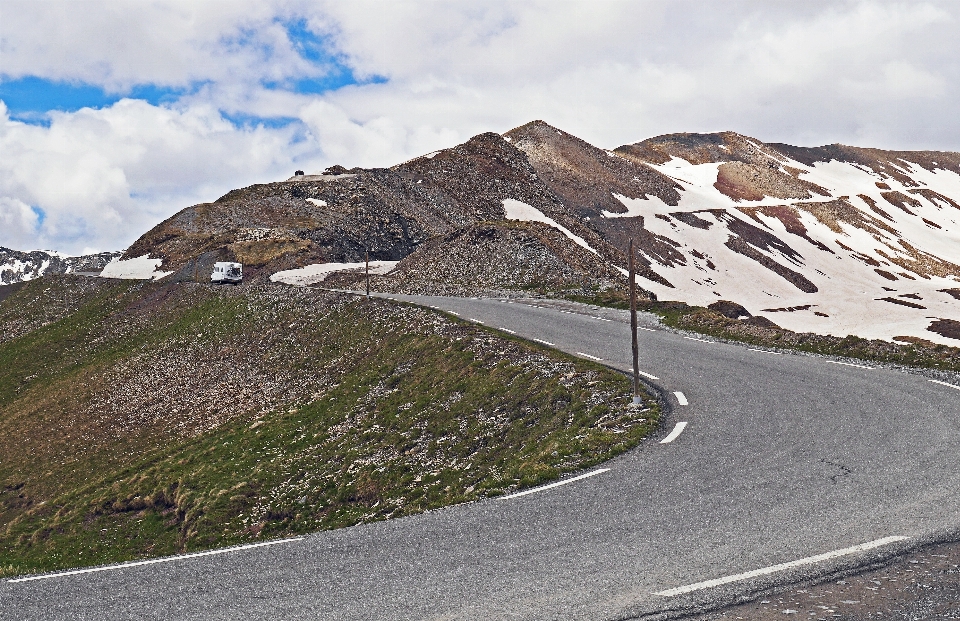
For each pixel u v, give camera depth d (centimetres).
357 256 9900
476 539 1050
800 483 1209
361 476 2553
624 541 993
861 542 932
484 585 868
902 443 1421
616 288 5244
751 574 850
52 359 6506
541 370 2672
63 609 895
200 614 840
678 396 2030
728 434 1590
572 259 6669
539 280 5734
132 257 9675
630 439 1622
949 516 1005
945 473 1210
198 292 6962
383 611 811
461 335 3581
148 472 3519
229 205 11062
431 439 2605
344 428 3173
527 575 891
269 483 2892
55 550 2959
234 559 1041
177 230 10156
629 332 3394
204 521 2695
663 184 17900
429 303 4856
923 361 2406
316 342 4712
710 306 9238
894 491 1134
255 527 2555
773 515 1059
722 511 1093
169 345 5875
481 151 15600
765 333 3097
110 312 7319
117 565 1073
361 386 3597
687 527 1032
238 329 5616
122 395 5153
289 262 8606
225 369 4975
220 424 4009
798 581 827
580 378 2425
